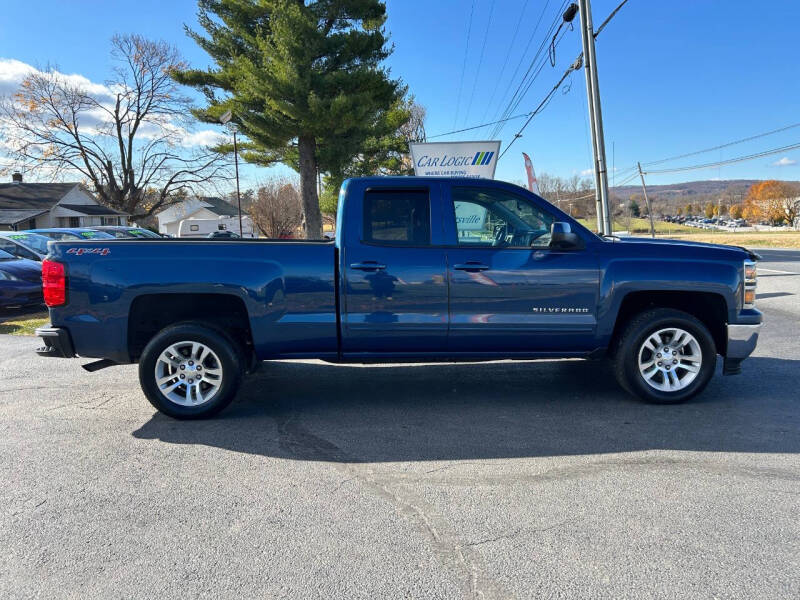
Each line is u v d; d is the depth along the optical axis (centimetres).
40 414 515
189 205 5797
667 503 331
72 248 477
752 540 291
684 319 494
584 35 1456
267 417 499
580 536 298
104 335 477
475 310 486
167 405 484
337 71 1991
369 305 484
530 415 489
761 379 586
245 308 484
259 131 2162
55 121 4194
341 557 284
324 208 2838
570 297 489
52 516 329
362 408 519
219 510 334
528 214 505
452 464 393
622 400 525
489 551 286
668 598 248
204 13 2241
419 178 499
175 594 258
